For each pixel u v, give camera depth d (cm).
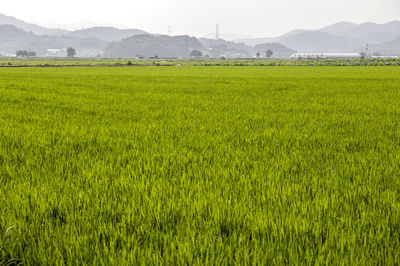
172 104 1198
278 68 6644
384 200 321
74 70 5144
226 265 213
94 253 226
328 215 284
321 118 909
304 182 383
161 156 501
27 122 809
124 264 212
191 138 636
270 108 1116
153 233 253
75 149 546
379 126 788
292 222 267
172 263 215
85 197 321
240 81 2653
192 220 275
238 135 679
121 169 423
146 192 337
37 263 221
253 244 239
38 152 511
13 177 390
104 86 2030
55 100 1280
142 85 2147
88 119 868
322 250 228
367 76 3538
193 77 3247
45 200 311
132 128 743
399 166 456
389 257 217
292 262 215
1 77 2983
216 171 425
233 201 320
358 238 246
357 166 459
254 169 435
